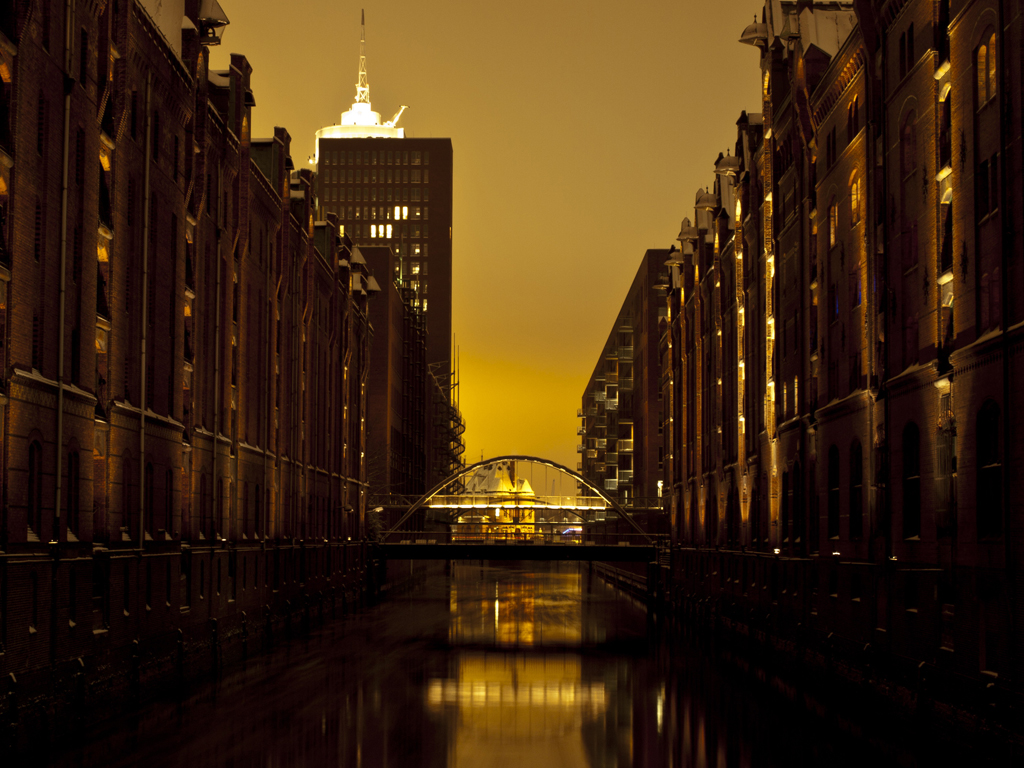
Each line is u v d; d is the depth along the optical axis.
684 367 69.19
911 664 28.34
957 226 26.06
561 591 99.19
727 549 53.41
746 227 51.06
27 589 23.38
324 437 63.88
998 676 22.91
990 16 24.20
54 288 25.38
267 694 31.38
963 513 25.34
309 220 57.38
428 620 61.75
